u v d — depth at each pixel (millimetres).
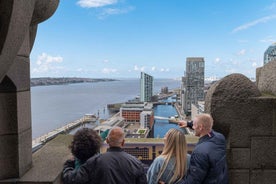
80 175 2715
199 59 132000
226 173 3016
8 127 3002
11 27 2250
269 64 3951
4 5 2182
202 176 2842
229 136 3670
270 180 3688
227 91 3619
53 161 3512
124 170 2711
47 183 2949
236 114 3637
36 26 3596
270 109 3629
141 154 3938
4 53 2307
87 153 2855
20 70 3082
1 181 2971
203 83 131000
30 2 2561
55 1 3355
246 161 3674
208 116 3041
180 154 2986
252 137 3660
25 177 3057
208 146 2906
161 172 2959
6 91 2977
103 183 2660
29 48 3375
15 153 3025
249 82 3680
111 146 2865
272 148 3664
